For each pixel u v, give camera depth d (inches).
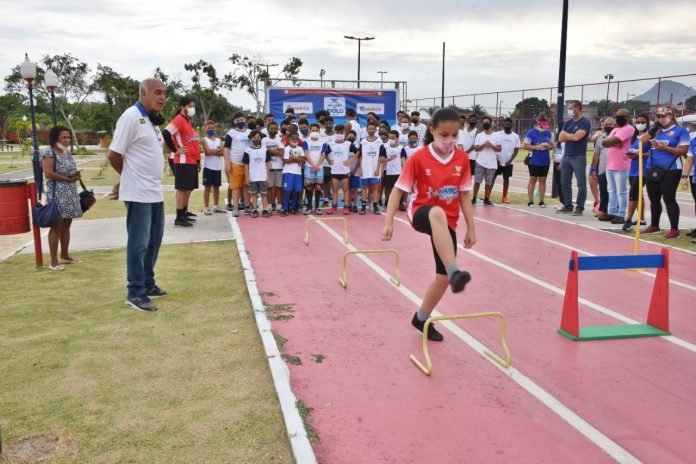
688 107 964.6
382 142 494.3
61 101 2047.2
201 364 180.9
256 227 424.2
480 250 346.9
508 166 550.3
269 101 772.6
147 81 225.9
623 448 134.4
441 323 219.3
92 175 976.3
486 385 166.6
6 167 1171.9
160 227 245.4
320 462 127.6
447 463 127.8
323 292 258.8
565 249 350.0
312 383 166.9
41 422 145.9
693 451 133.5
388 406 153.6
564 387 165.8
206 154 476.1
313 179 482.0
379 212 490.9
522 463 127.8
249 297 249.1
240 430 142.0
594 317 228.1
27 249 353.1
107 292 257.0
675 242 367.9
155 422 145.9
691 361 184.9
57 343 197.0
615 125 447.8
